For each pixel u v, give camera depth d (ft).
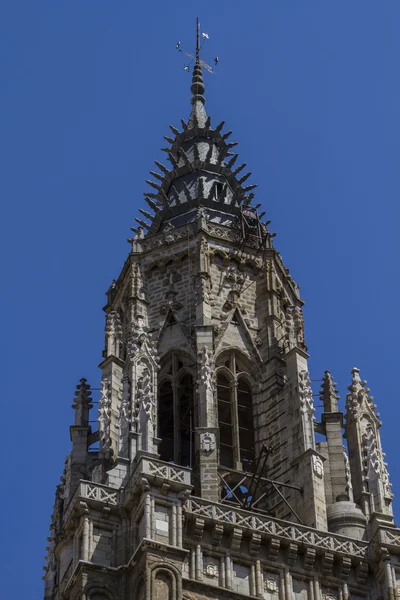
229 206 352.08
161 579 266.57
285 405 312.91
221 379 319.27
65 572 283.18
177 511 275.18
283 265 341.62
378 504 299.17
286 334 322.96
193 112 384.27
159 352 320.91
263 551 283.59
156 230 353.31
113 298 340.39
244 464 313.32
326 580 284.61
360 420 313.73
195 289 326.44
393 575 284.00
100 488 281.33
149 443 287.28
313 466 299.58
